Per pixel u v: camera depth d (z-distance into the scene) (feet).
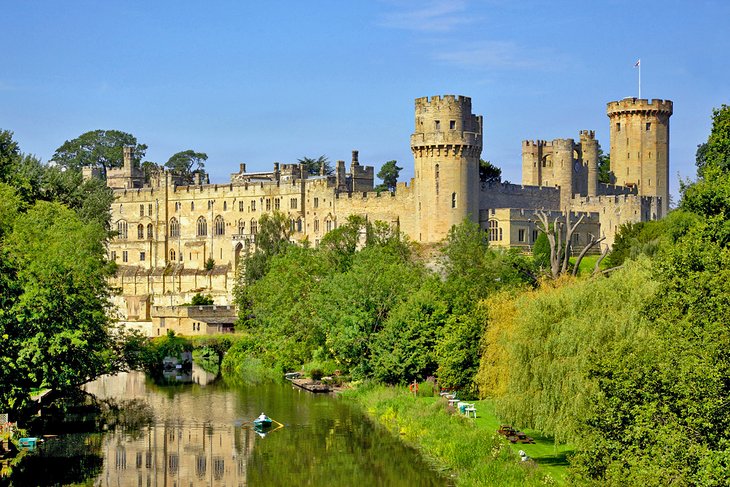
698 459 164.14
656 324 211.82
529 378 244.83
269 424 327.67
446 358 338.13
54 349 276.00
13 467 272.10
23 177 412.16
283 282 483.92
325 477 264.31
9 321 266.77
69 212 380.78
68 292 302.45
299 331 457.68
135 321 632.79
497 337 287.89
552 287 309.63
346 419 334.03
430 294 375.04
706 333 183.01
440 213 626.64
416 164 638.12
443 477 256.32
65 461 279.49
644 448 176.55
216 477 266.16
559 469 240.32
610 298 241.76
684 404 175.52
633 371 188.44
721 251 204.64
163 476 266.57
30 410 325.01
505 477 235.81
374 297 393.70
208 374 477.77
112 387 423.64
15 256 289.94
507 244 625.41
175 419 338.13
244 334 577.02
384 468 269.03
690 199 261.24
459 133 624.18
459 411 311.68
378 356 374.22
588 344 227.40
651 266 244.01
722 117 282.15
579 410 217.56
